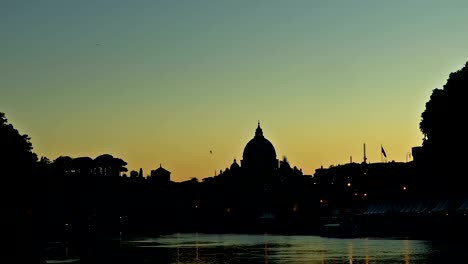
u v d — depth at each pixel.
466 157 195.88
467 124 196.62
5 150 183.50
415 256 133.12
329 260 132.38
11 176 182.88
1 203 178.75
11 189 182.88
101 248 189.00
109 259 145.25
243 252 166.88
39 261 118.75
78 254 160.50
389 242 191.88
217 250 177.75
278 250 172.00
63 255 157.38
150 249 183.75
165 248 188.88
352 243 196.50
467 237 189.88
